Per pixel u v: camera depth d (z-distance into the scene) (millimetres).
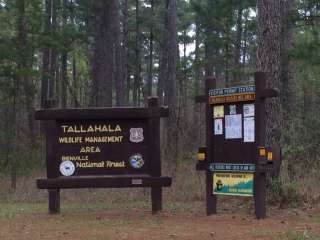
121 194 16234
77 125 11977
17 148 24125
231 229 9641
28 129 28250
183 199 15141
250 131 10836
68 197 16219
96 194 16359
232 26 37312
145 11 56375
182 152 19156
